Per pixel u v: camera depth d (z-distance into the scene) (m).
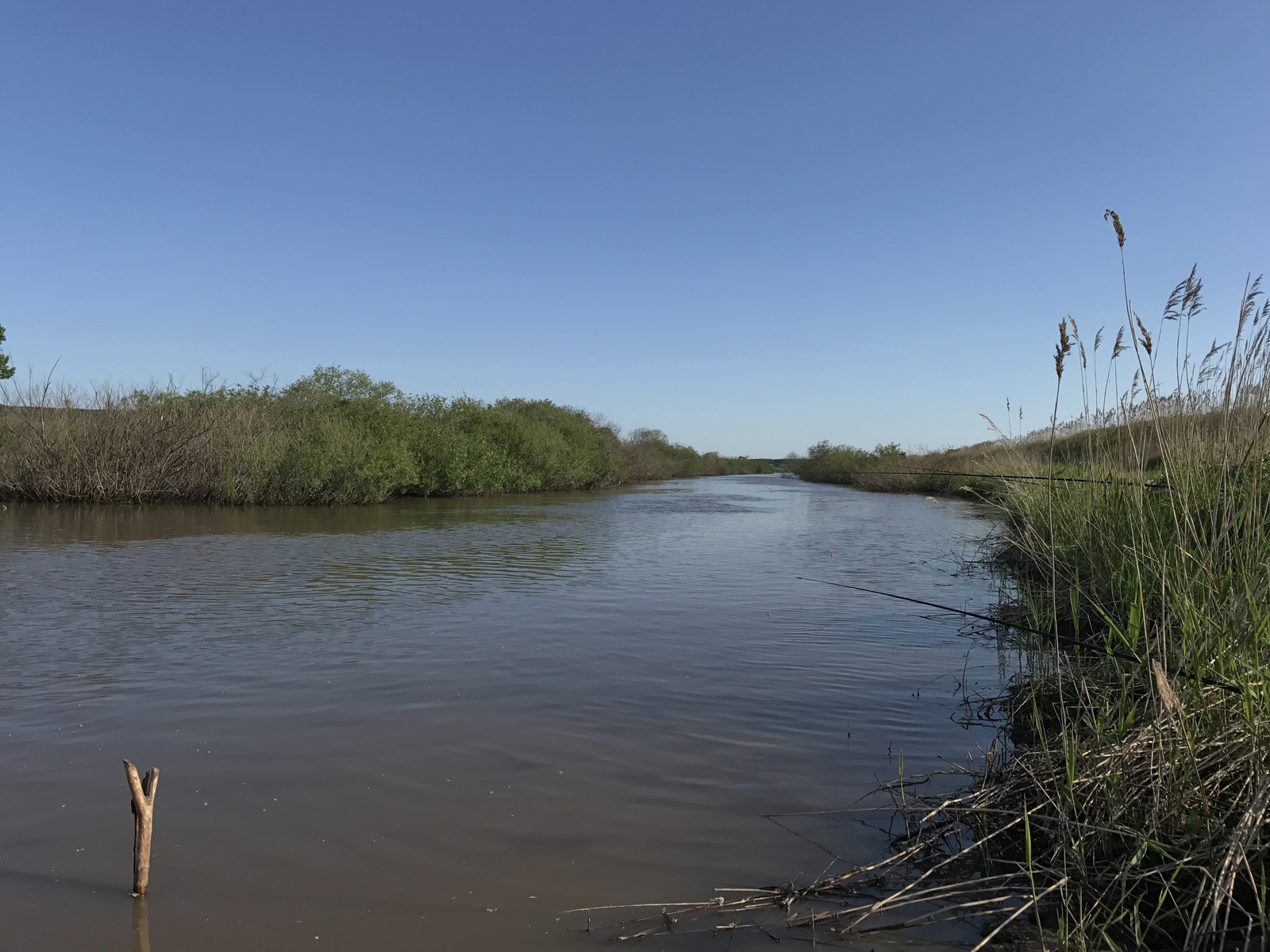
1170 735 3.49
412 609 8.64
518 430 38.38
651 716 5.31
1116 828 3.17
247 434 24.17
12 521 17.69
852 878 3.37
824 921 3.07
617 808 3.98
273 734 4.89
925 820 3.67
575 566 12.20
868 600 9.48
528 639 7.37
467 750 4.66
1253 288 4.01
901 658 6.79
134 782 3.11
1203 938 2.69
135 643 7.04
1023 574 9.50
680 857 3.53
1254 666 3.45
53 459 22.28
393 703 5.49
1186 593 3.87
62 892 3.18
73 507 21.45
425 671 6.27
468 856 3.50
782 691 5.86
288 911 3.08
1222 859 2.90
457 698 5.61
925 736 5.00
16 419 22.50
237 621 7.96
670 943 2.92
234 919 3.02
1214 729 3.50
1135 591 5.09
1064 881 3.06
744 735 4.97
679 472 80.31
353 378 31.70
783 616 8.50
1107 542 6.33
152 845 3.55
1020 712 5.32
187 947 2.85
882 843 3.69
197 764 4.43
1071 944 2.87
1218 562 3.98
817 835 3.75
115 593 9.41
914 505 30.45
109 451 22.61
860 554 14.16
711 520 22.02
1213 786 3.29
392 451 26.58
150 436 23.00
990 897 3.21
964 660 6.75
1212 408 4.80
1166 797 3.25
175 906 3.10
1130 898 3.09
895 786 4.25
